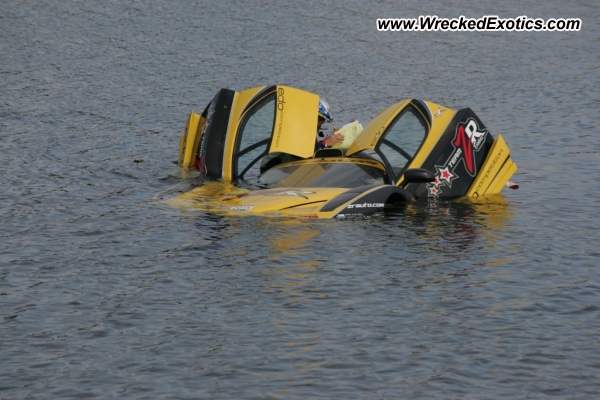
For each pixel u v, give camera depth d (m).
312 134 26.20
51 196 23.44
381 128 24.47
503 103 39.31
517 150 30.88
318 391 12.24
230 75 43.59
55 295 15.84
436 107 25.22
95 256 18.05
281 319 14.65
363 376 12.66
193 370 12.85
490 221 21.20
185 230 19.77
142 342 13.78
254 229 19.70
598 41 54.59
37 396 12.10
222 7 58.91
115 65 44.94
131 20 54.62
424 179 22.17
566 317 14.85
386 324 14.46
